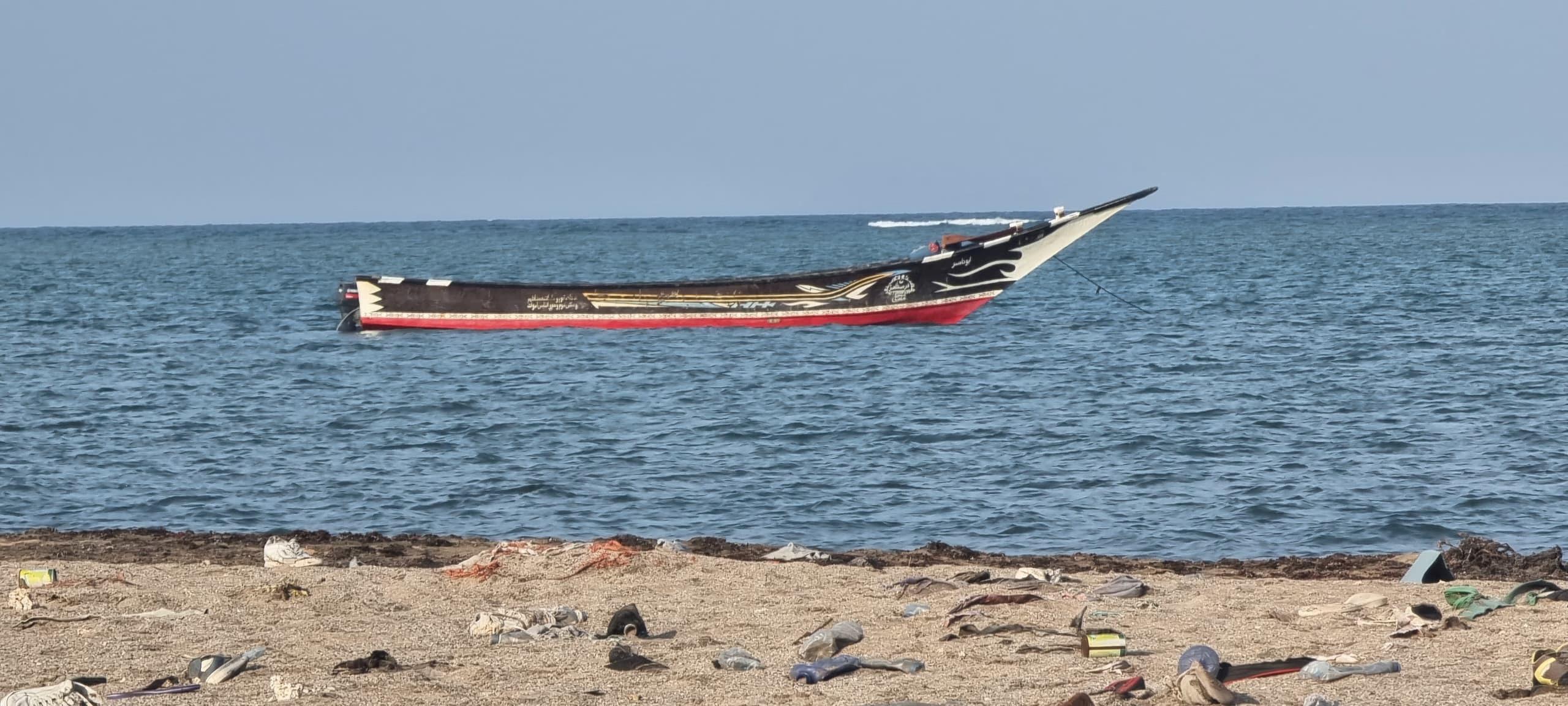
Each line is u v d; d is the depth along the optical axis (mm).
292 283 121562
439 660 17219
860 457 36750
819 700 15406
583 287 66875
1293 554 27250
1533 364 53094
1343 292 93188
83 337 69625
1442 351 57781
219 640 18250
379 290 67312
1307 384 48844
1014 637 18109
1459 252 150875
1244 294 92375
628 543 25484
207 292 108125
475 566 22359
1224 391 47500
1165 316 76062
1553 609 18703
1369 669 15891
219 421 43500
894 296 66125
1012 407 44781
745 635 18578
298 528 29906
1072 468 34938
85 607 20109
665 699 15570
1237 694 15117
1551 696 14672
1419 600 19828
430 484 34000
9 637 18375
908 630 18688
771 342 62219
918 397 47188
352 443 39656
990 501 31594
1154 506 30859
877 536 28766
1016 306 83375
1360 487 32188
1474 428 39594
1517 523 29109
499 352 60562
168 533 27125
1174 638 17938
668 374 53469
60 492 33312
